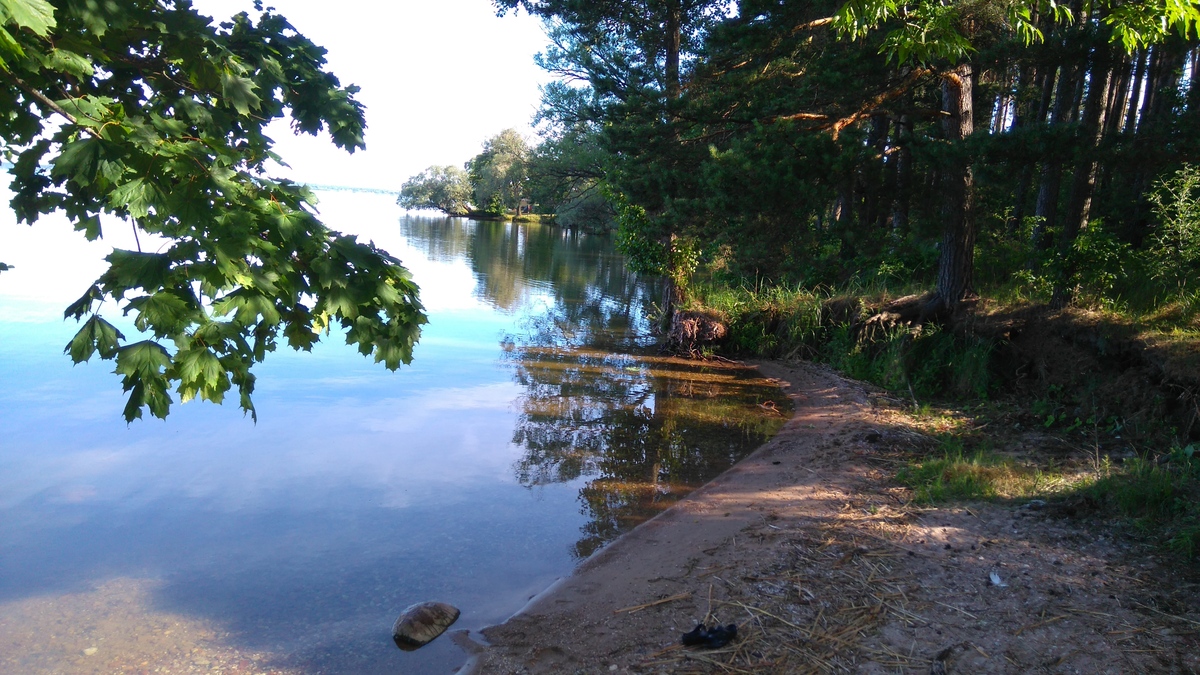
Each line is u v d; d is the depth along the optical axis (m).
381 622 4.68
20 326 13.61
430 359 12.97
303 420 9.11
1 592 4.92
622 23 17.97
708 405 10.62
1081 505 5.82
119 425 8.66
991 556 5.14
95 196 2.48
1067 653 3.96
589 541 5.98
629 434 9.06
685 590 4.91
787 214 10.49
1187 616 4.22
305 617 4.71
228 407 9.60
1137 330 8.41
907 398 10.45
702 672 3.95
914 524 5.79
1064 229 11.21
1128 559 4.97
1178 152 8.12
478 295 21.64
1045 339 9.65
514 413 9.85
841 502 6.40
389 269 2.75
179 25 2.44
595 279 27.00
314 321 2.80
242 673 4.09
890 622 4.36
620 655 4.18
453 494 6.92
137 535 5.85
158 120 2.37
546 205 30.67
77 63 2.23
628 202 15.96
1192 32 8.06
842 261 14.70
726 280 16.61
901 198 10.84
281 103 2.96
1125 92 12.84
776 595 4.72
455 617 4.73
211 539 5.80
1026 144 8.55
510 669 4.14
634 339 16.05
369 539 5.89
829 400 10.79
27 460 7.45
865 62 9.73
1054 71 12.54
